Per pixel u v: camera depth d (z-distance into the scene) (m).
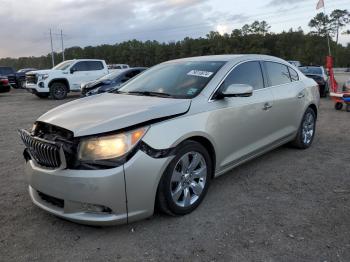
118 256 2.90
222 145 3.96
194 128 3.51
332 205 3.79
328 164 5.19
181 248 2.99
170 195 3.35
